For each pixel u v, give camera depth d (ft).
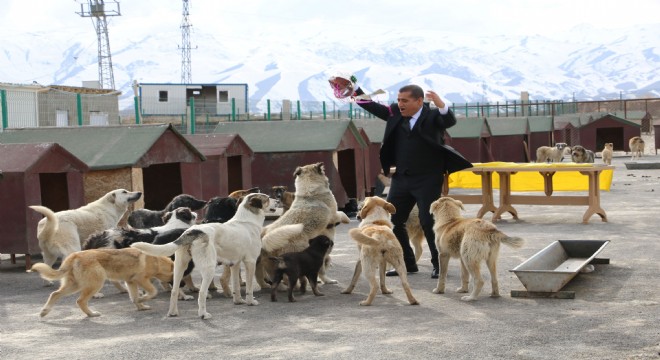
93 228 34.50
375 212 29.73
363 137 66.39
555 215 55.01
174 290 25.86
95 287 25.95
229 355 20.34
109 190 42.68
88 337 23.03
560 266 32.42
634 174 94.73
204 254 25.45
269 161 57.72
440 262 28.53
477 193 72.74
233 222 27.27
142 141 44.16
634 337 21.06
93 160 42.86
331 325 23.75
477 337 21.54
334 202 31.58
